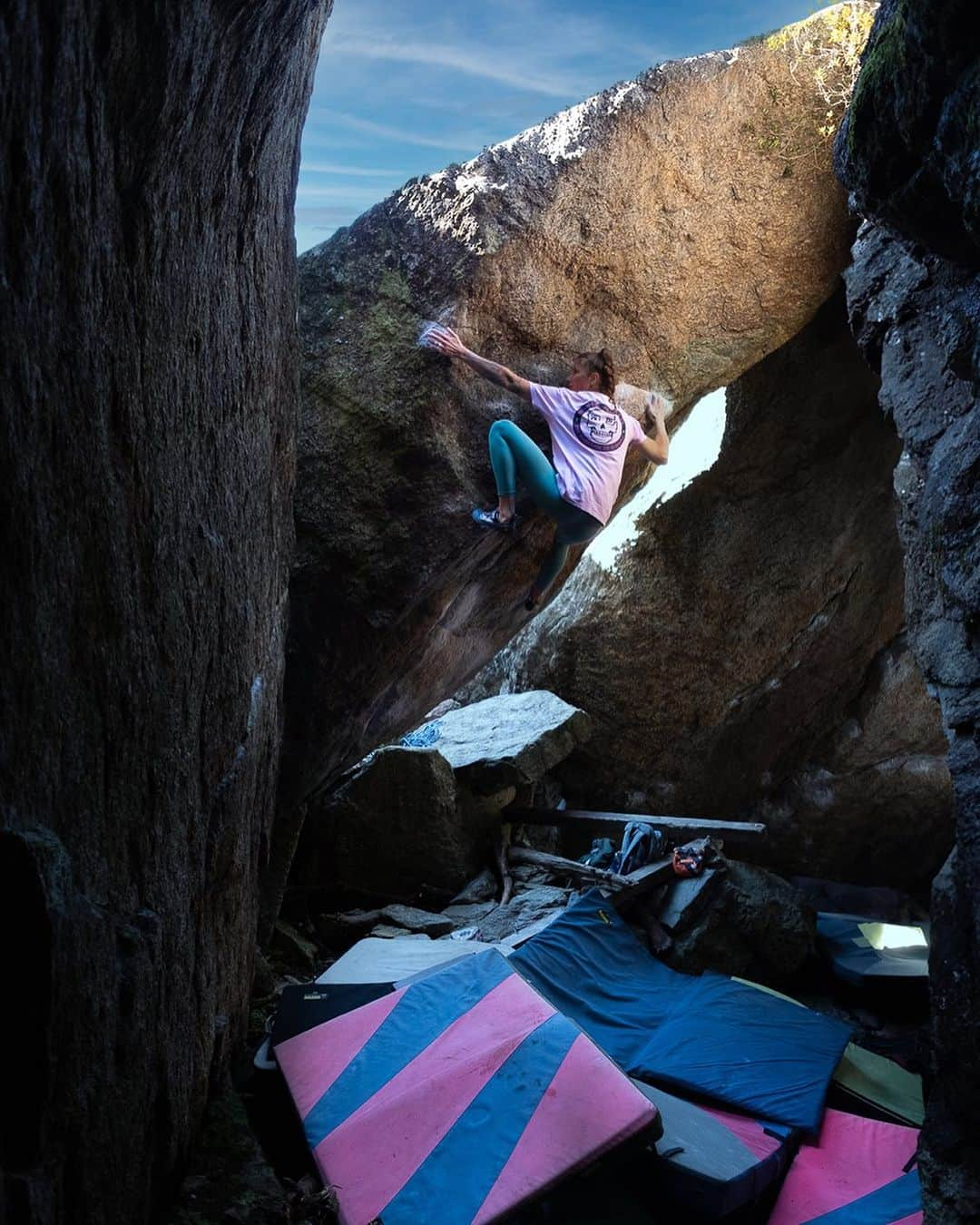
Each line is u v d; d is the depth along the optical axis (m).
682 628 9.97
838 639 10.41
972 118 2.99
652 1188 4.68
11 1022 2.36
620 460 5.56
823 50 5.88
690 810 10.82
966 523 4.29
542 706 9.01
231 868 4.35
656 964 6.88
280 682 5.65
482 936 6.94
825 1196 4.91
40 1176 2.43
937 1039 4.28
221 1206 3.71
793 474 9.33
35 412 2.26
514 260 5.68
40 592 2.36
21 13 1.93
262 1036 5.36
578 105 5.61
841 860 11.70
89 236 2.45
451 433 5.84
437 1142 4.16
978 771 4.31
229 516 3.97
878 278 5.08
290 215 5.09
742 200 6.06
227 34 2.84
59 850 2.40
